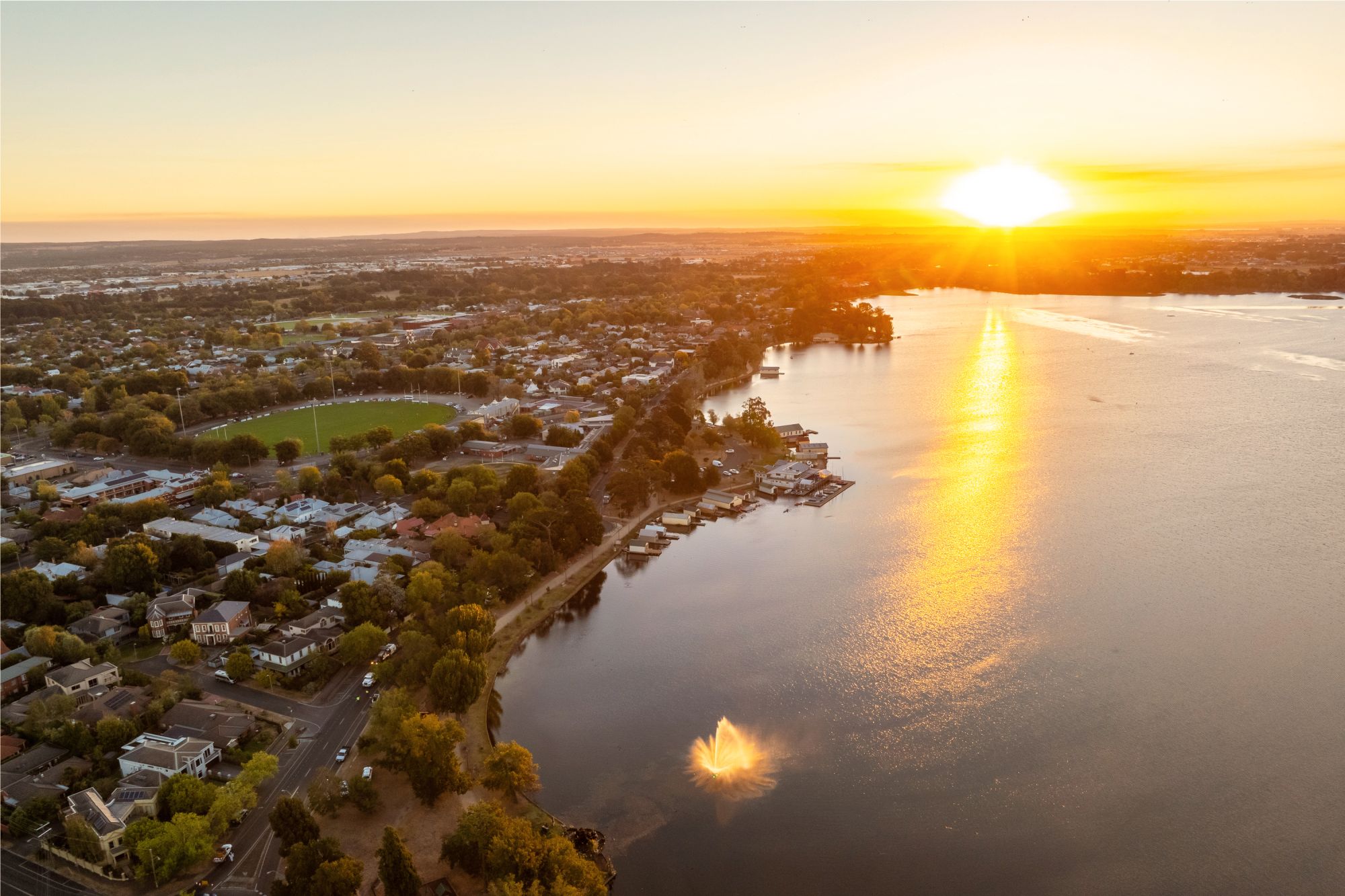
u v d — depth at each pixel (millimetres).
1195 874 162875
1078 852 168625
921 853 169125
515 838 154375
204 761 184500
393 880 149250
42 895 153500
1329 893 158000
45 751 186875
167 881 156250
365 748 190625
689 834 174375
